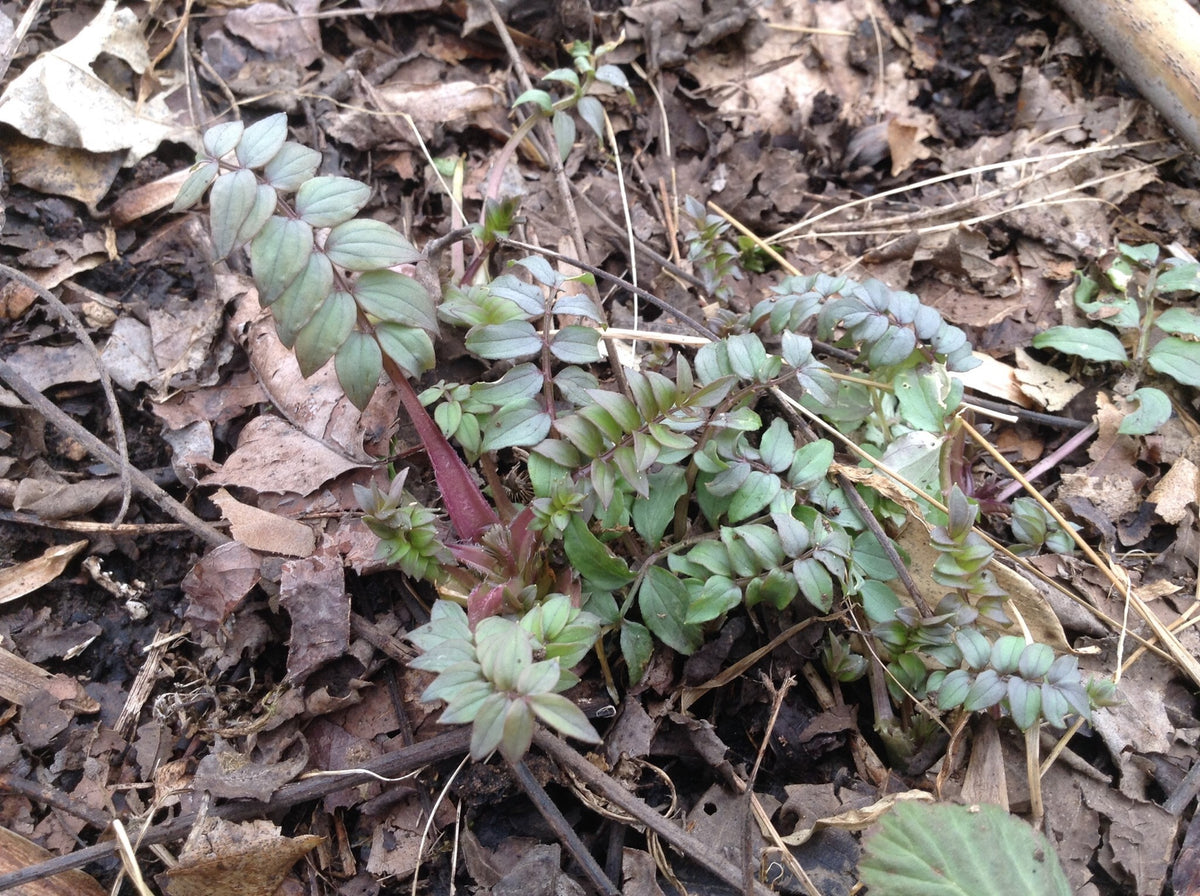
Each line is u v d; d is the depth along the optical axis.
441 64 0.35
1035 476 0.28
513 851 0.23
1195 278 0.29
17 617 0.25
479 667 0.18
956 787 0.23
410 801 0.23
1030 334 0.32
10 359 0.27
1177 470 0.28
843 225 0.34
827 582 0.22
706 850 0.22
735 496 0.24
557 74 0.30
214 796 0.22
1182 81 0.32
